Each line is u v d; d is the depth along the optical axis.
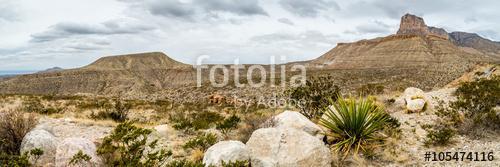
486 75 23.41
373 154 7.84
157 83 160.62
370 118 8.77
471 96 11.08
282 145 6.91
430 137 8.57
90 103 27.55
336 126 8.85
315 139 7.14
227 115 19.73
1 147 7.95
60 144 6.80
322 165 6.86
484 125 9.62
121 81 149.88
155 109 24.38
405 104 13.74
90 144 7.00
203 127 12.52
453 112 10.66
